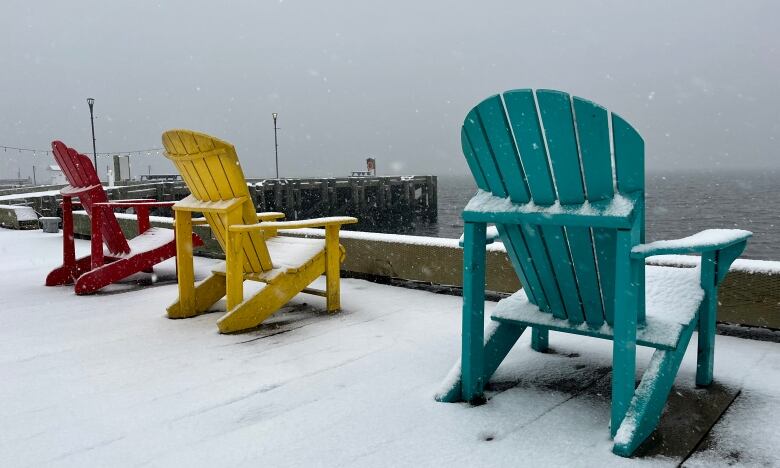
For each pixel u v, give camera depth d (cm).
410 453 173
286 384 238
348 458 171
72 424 201
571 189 180
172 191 2600
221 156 311
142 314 375
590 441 180
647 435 179
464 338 213
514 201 197
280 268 348
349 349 288
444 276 431
